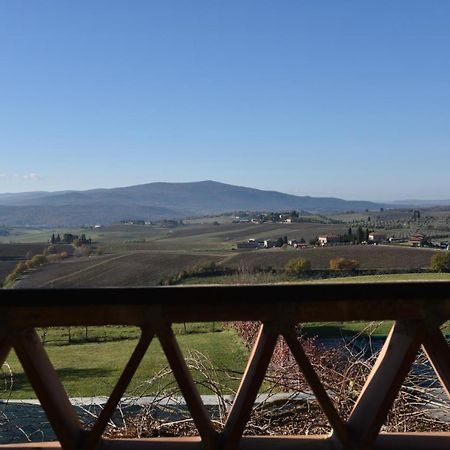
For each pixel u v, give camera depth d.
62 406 2.43
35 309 2.19
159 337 2.23
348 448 2.39
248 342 9.70
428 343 2.32
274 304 2.24
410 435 2.62
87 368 9.87
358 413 2.53
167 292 2.18
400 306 2.25
